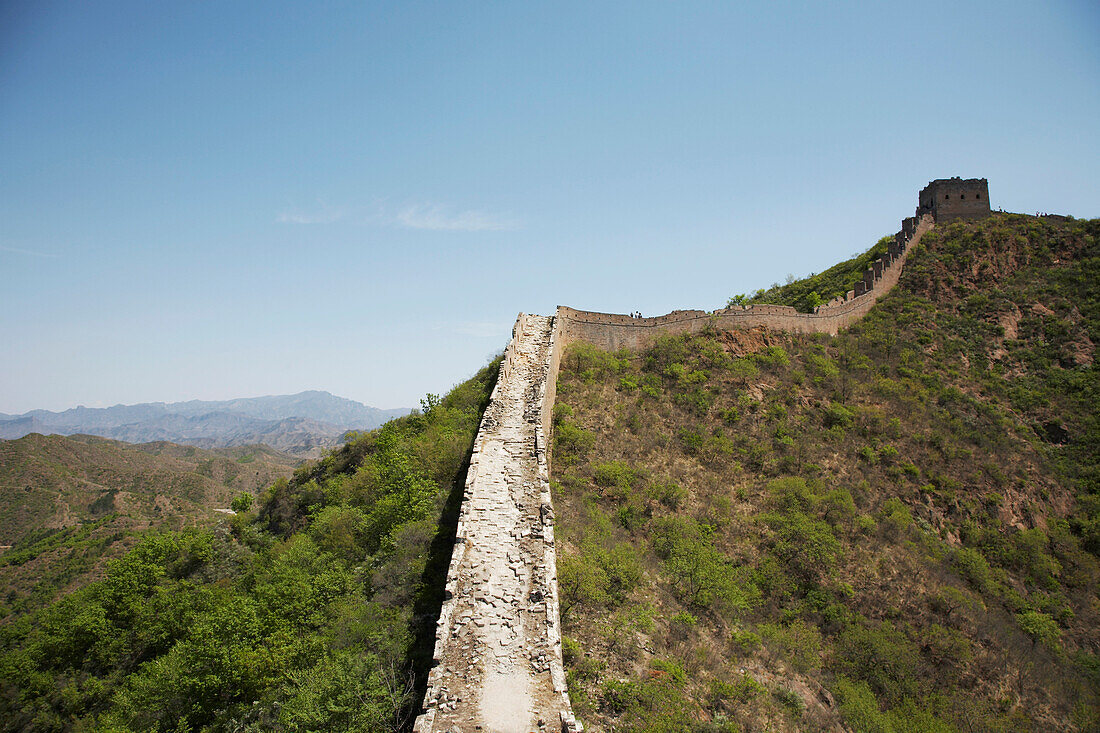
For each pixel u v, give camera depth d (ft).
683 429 127.03
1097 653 103.24
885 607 97.71
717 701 61.41
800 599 95.86
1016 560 119.85
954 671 89.97
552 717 40.65
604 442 117.08
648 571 83.41
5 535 344.49
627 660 60.39
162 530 279.08
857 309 193.16
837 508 113.29
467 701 41.81
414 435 137.08
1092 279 194.90
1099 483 138.31
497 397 99.66
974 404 158.92
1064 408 159.33
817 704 71.41
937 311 195.00
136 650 124.16
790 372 151.84
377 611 69.05
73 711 113.91
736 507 111.45
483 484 72.79
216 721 68.95
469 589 53.67
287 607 80.02
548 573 55.72
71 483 413.80
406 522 87.20
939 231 226.38
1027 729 83.76
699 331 161.58
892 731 72.64
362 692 50.19
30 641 144.66
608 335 154.51
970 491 131.64
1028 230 217.56
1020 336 186.70
